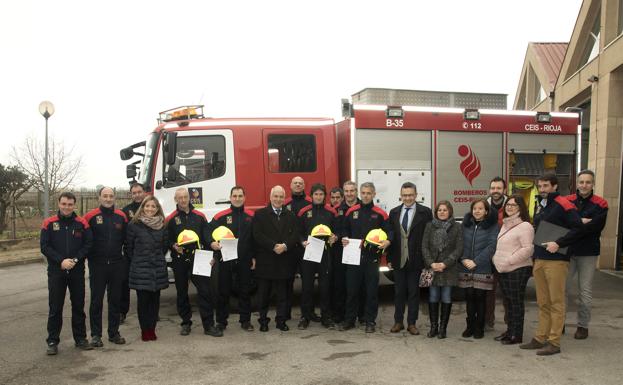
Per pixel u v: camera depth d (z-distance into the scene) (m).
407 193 6.17
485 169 8.31
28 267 12.84
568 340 5.88
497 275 6.16
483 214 5.85
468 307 5.99
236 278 6.79
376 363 5.06
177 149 7.52
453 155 8.18
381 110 7.90
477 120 8.29
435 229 6.02
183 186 7.47
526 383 4.50
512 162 8.50
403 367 4.94
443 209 6.02
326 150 7.82
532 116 8.51
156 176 7.46
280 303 6.36
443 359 5.18
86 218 5.63
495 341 5.87
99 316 5.71
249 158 7.58
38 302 8.27
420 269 6.12
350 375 4.71
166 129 7.52
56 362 5.13
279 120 7.77
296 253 6.43
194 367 4.96
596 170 12.00
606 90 11.61
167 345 5.72
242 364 5.04
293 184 6.80
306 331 6.33
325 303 6.46
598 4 12.86
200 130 7.55
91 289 5.68
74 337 5.61
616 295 8.62
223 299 6.23
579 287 5.97
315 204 6.49
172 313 7.46
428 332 6.29
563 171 8.76
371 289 6.21
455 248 5.93
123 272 5.85
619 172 11.59
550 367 4.92
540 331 5.53
